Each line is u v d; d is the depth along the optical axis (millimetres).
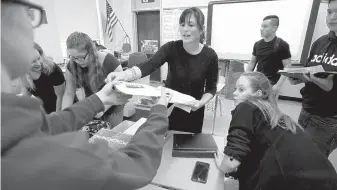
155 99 792
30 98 284
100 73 1352
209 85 1389
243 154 809
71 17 3475
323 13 3273
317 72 1186
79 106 643
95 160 287
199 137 1097
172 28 4297
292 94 3828
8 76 267
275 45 2260
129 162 366
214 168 908
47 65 1378
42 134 287
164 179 834
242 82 1002
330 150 1338
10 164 224
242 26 3482
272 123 856
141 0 4746
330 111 1284
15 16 256
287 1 3100
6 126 229
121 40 4965
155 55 1301
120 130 1179
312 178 743
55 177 241
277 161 778
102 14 4223
